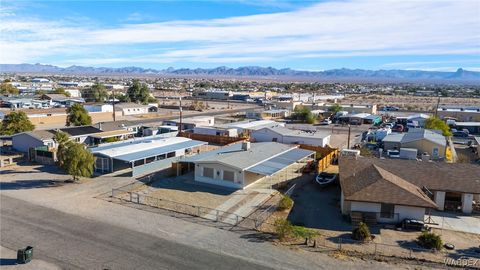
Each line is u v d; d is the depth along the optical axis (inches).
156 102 5393.7
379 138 2864.2
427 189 1393.9
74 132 2401.6
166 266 955.3
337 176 1724.9
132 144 2116.1
